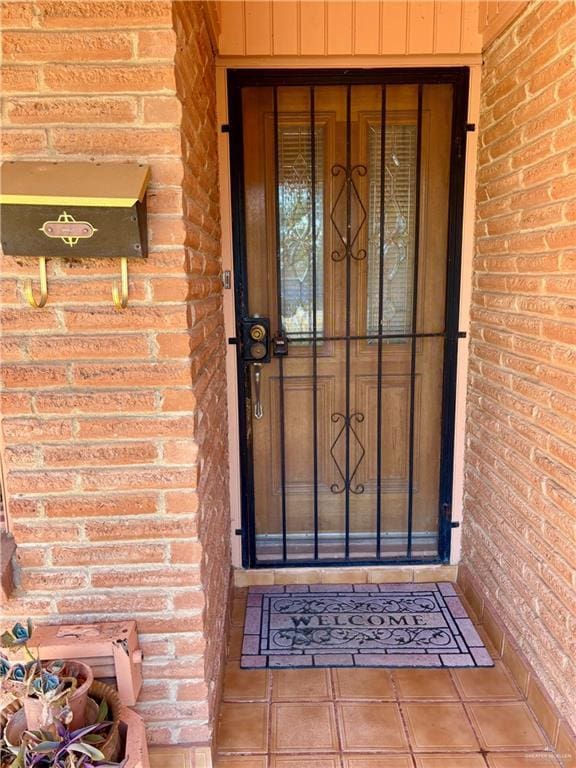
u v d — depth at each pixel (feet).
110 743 3.79
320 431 7.54
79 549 4.35
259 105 6.64
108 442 4.21
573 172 4.59
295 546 7.75
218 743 5.14
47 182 3.59
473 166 6.64
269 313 7.16
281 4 6.09
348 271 7.02
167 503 4.31
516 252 5.66
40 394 4.11
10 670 3.81
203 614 4.51
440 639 6.49
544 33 4.99
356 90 6.66
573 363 4.63
